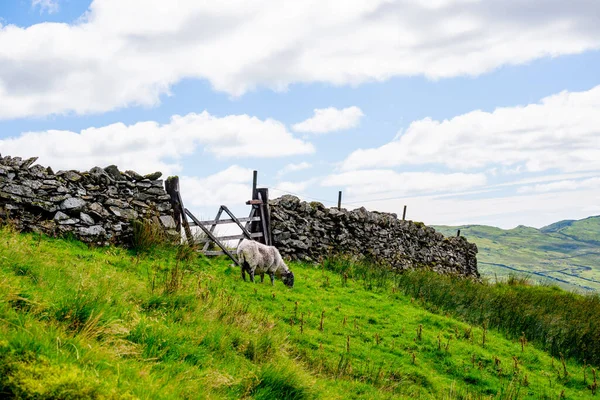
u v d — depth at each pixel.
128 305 7.58
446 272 27.52
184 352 6.67
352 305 14.84
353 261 20.39
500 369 12.25
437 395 10.17
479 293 19.00
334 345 11.17
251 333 8.93
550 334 15.85
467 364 12.14
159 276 11.96
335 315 13.47
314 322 12.43
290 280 15.16
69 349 5.21
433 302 17.17
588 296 23.72
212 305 9.56
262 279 15.12
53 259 9.61
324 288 16.08
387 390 9.44
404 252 24.73
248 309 10.91
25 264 7.84
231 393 6.14
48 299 6.36
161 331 6.84
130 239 14.12
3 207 12.05
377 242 22.81
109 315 6.46
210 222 16.62
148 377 5.31
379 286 17.91
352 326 12.86
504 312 16.97
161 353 6.33
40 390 4.20
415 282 18.83
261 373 6.85
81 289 7.03
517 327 16.03
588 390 12.44
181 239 15.39
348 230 21.70
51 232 12.56
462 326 14.98
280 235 18.84
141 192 15.02
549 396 11.45
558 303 20.11
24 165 12.76
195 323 8.20
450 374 11.55
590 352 14.91
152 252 14.04
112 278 8.73
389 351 11.85
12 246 8.54
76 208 13.16
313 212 20.27
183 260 14.40
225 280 13.87
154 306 8.44
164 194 15.45
